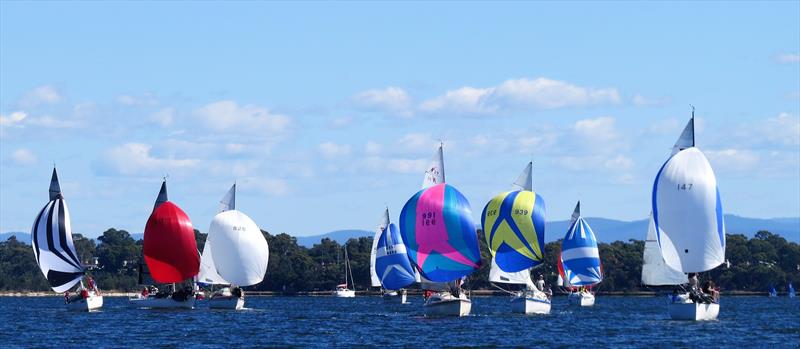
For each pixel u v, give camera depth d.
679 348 161.25
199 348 161.38
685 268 197.38
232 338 176.75
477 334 181.88
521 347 162.38
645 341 171.50
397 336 178.75
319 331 190.25
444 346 162.75
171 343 168.50
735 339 175.12
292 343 168.38
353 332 187.62
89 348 161.62
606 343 168.12
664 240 198.25
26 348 161.38
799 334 186.75
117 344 167.00
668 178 197.50
